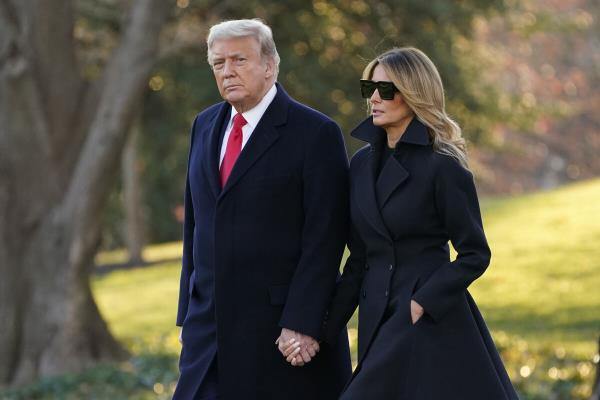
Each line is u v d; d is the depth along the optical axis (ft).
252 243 55.36
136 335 174.91
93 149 126.21
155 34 126.82
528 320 149.59
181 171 265.54
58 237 127.85
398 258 52.80
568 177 442.91
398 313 51.85
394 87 52.49
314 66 167.22
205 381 56.54
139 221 267.59
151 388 116.16
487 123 205.57
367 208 53.26
